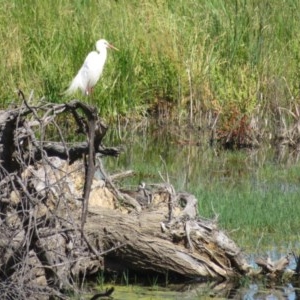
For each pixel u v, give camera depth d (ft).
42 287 27.86
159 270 32.55
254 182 48.96
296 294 31.01
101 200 33.58
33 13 67.46
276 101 65.46
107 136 65.46
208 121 66.59
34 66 65.72
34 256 28.53
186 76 68.74
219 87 67.56
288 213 40.01
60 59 66.85
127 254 32.35
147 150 60.90
